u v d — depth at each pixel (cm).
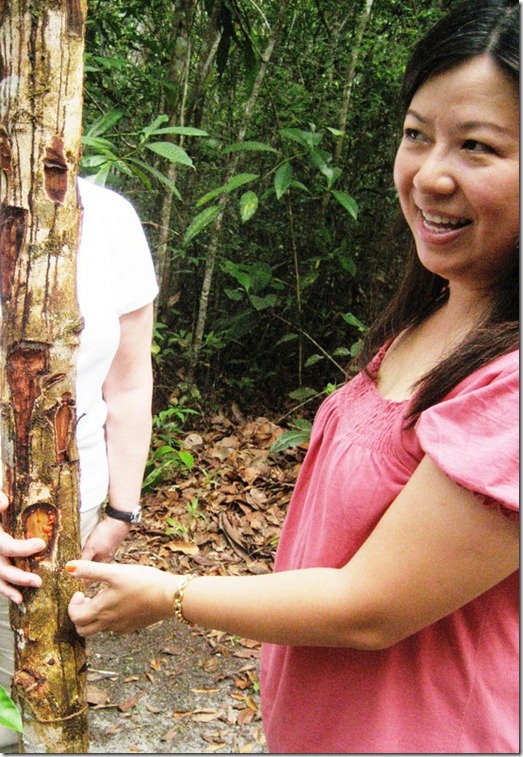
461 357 82
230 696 229
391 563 78
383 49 398
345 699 95
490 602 88
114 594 94
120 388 163
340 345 423
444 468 74
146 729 215
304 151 380
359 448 93
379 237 404
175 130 251
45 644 101
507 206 79
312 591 83
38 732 103
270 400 437
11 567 101
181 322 452
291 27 409
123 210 155
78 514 104
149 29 427
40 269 95
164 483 344
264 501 330
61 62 92
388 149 398
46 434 99
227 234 430
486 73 76
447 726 88
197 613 89
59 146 93
